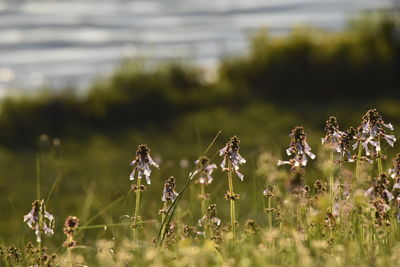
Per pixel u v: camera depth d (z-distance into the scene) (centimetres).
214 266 1023
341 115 4381
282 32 10900
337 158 1175
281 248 1050
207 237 1211
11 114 4453
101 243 1169
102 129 4484
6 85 8006
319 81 4841
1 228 2698
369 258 1002
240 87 4884
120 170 3625
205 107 4703
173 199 1212
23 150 4153
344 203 1147
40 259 1151
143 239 1374
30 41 10919
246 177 2880
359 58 4809
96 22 12812
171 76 4975
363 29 5075
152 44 10231
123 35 11256
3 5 15775
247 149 3784
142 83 4759
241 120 4397
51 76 8375
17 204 3172
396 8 5350
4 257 1213
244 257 1023
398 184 1112
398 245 1055
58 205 1998
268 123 4288
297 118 4362
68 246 1101
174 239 1204
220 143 4041
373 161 1191
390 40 4953
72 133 4384
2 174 3647
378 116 1156
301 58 4931
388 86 4791
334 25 11044
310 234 1126
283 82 4906
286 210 1202
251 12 13475
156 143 4153
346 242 1027
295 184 1179
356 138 1166
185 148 3953
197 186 1894
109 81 4881
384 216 1098
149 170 1166
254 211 1522
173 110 4675
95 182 3306
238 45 9750
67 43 10662
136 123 4559
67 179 3403
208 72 5275
